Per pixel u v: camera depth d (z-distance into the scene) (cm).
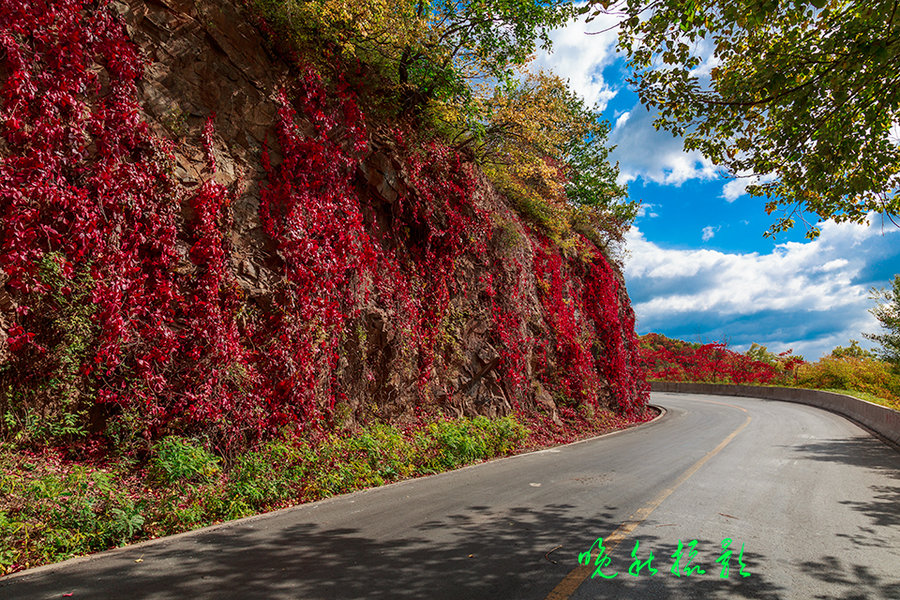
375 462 866
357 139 1074
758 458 1109
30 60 609
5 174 576
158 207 721
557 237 2047
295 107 965
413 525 568
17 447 564
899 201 828
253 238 848
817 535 562
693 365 5050
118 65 701
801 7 573
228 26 869
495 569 435
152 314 693
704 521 605
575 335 1983
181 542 497
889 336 2144
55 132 621
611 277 2502
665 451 1213
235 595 370
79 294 622
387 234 1173
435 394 1241
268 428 805
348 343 1002
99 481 540
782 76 636
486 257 1530
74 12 657
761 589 407
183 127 775
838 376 3662
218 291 771
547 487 789
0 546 428
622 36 700
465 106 1296
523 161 1766
